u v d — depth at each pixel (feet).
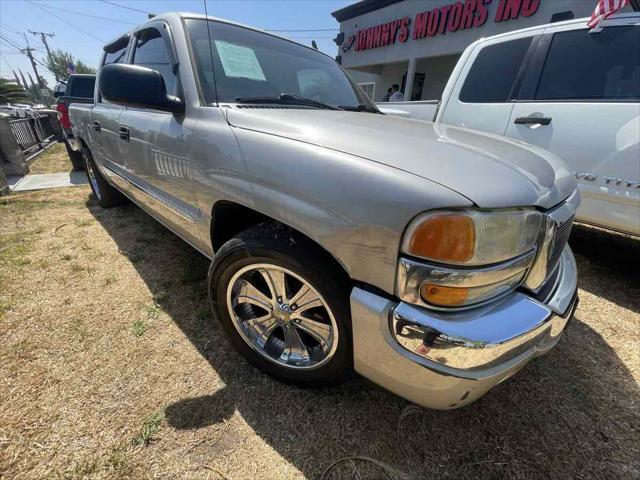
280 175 4.04
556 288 4.34
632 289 8.61
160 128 6.16
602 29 8.34
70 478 3.84
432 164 3.50
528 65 9.52
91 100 14.32
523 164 4.09
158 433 4.40
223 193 4.83
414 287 3.26
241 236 4.73
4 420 4.42
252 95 6.10
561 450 4.49
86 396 4.84
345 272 4.06
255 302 5.12
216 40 6.41
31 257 8.76
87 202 13.73
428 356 3.32
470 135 5.10
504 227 3.28
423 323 3.23
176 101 5.66
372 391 5.18
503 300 3.61
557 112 8.82
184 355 5.70
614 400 5.30
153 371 5.35
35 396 4.80
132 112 7.56
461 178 3.32
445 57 36.65
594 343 6.58
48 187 16.05
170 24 6.61
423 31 33.40
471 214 3.11
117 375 5.23
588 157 8.37
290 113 5.10
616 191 8.03
